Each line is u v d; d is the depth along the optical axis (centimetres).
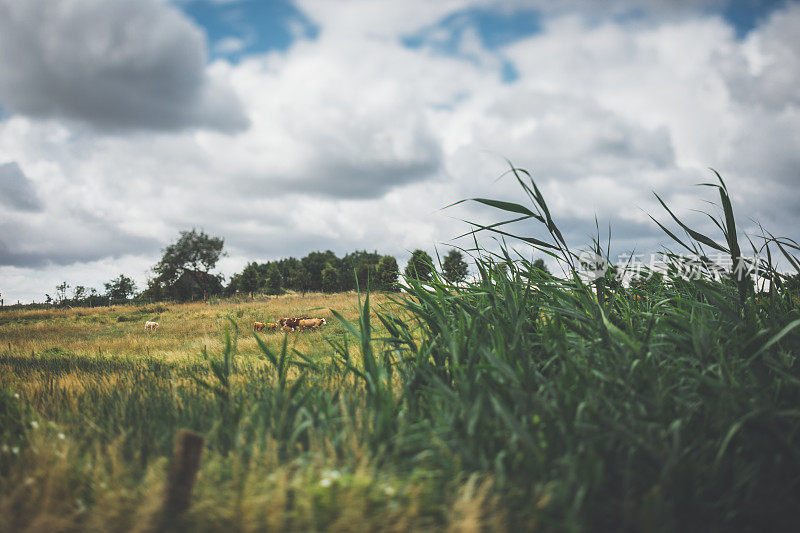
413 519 220
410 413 335
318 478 255
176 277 7619
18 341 2247
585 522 219
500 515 216
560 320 377
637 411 278
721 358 303
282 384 381
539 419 274
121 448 327
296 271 10000
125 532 236
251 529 221
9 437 361
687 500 233
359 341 404
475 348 348
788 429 275
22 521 249
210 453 311
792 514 235
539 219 366
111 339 2377
